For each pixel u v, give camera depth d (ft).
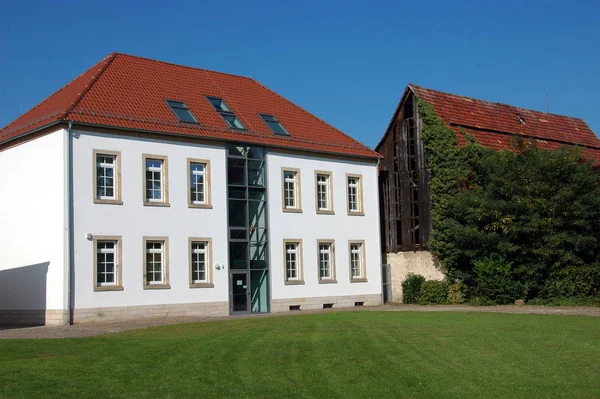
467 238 129.80
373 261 141.90
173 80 127.75
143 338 73.46
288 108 141.79
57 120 101.19
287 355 59.31
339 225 137.18
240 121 126.52
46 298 103.30
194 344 67.00
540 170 126.00
